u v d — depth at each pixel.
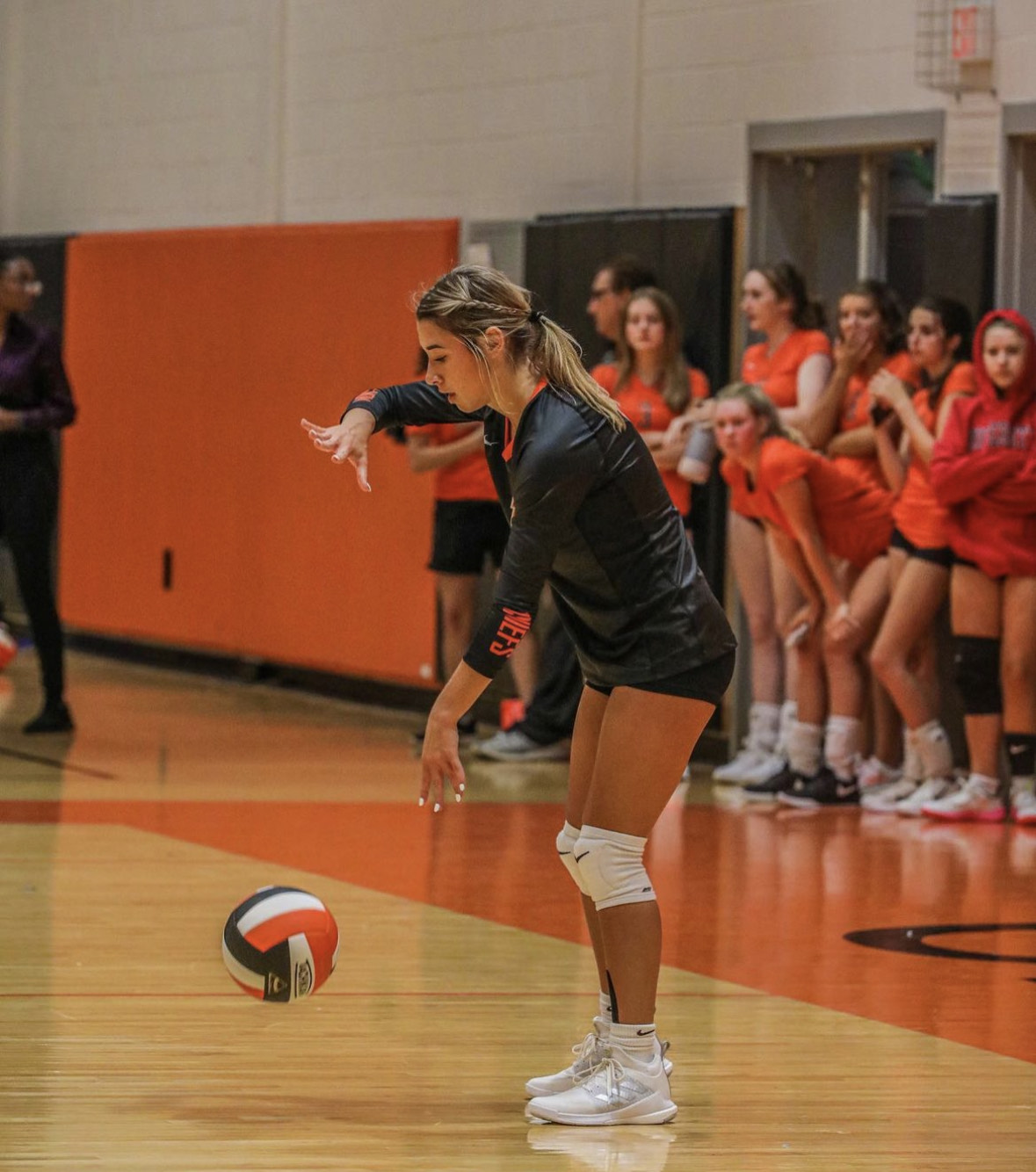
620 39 32.19
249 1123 12.20
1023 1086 13.45
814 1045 14.47
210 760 29.33
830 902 19.80
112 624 42.06
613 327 29.33
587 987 16.09
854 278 30.61
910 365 26.59
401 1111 12.56
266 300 37.78
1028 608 24.64
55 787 26.23
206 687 38.88
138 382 41.03
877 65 28.48
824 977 16.66
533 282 32.41
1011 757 25.11
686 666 12.27
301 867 21.11
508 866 21.39
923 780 26.36
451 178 35.31
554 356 12.18
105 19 43.31
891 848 23.06
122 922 18.03
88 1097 12.64
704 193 31.00
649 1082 12.45
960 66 27.22
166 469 40.44
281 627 37.84
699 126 31.03
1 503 30.97
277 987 12.28
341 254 36.16
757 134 29.84
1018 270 26.84
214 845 22.27
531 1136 12.09
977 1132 12.37
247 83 39.59
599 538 12.15
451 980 16.22
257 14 39.31
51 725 31.67
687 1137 12.15
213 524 39.34
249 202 39.69
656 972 12.54
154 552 40.84
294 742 31.59
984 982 16.53
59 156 45.03
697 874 21.22
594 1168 11.47
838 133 28.78
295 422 37.25
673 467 28.44
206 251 39.16
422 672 34.97
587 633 12.75
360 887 20.11
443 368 12.24
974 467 24.44
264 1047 14.03
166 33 41.66
